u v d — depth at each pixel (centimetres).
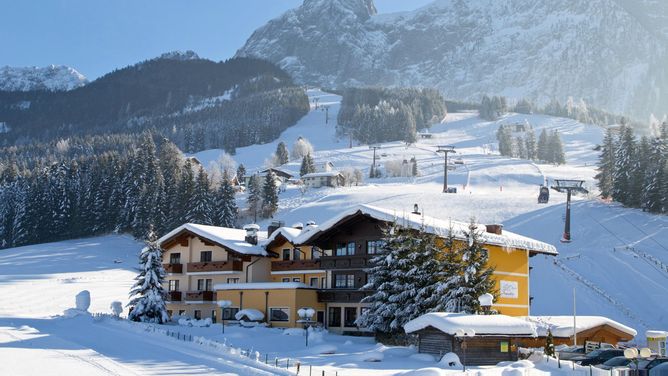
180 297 6944
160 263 6234
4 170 17300
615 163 12425
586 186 17125
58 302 7762
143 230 13112
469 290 4491
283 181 19638
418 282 4762
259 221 13875
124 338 4838
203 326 5759
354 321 5678
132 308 6184
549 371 3606
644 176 11644
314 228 5928
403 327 4550
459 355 3875
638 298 7631
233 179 19650
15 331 5216
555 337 4806
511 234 6209
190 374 3338
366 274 5656
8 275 9762
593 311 7250
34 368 3466
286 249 6712
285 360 3938
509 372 3247
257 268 6688
